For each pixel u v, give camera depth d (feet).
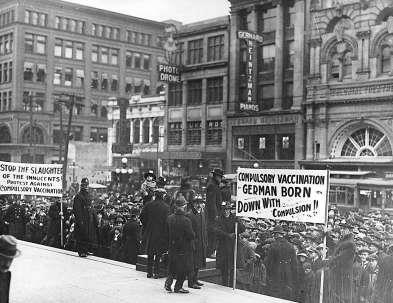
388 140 138.31
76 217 54.54
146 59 322.96
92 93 301.43
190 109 193.26
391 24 137.90
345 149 148.25
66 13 293.23
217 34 184.75
